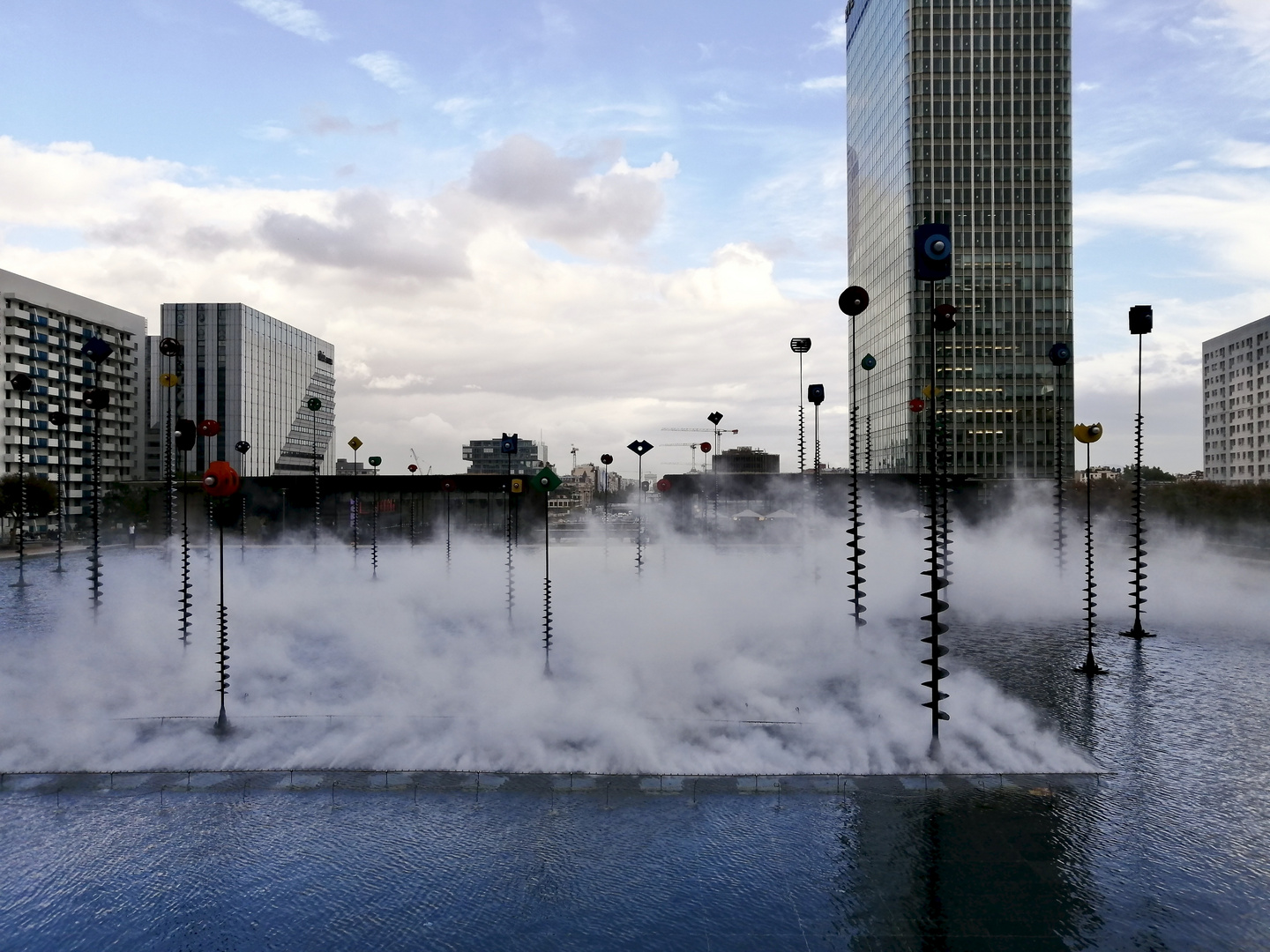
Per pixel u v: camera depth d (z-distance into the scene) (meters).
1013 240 129.75
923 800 22.58
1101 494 99.75
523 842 20.27
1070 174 129.62
